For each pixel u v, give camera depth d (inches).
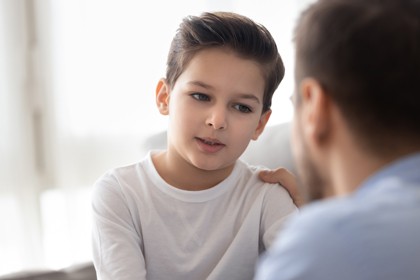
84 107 85.4
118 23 85.7
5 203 82.7
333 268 18.7
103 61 85.6
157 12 86.8
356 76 21.4
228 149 42.2
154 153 47.0
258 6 90.8
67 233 85.0
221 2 89.2
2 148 81.9
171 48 44.8
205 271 43.9
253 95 42.0
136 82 87.0
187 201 44.2
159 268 44.1
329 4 22.7
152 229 43.9
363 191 21.3
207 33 41.8
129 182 45.2
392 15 21.3
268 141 56.5
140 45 86.7
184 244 44.0
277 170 46.7
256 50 41.7
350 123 21.9
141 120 87.7
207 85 41.1
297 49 23.9
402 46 20.9
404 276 18.1
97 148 86.4
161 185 44.5
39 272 54.6
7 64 81.5
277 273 19.7
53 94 83.9
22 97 82.4
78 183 85.7
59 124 84.4
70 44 84.1
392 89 21.0
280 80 45.2
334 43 21.9
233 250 43.6
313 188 24.5
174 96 42.9
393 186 20.6
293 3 91.8
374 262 18.4
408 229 19.0
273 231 43.9
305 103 23.5
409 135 21.3
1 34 80.9
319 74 22.5
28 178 83.3
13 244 83.3
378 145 21.6
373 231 19.1
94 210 44.8
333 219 19.8
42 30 82.7
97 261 43.6
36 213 84.2
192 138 41.9
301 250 19.6
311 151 23.7
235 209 44.7
